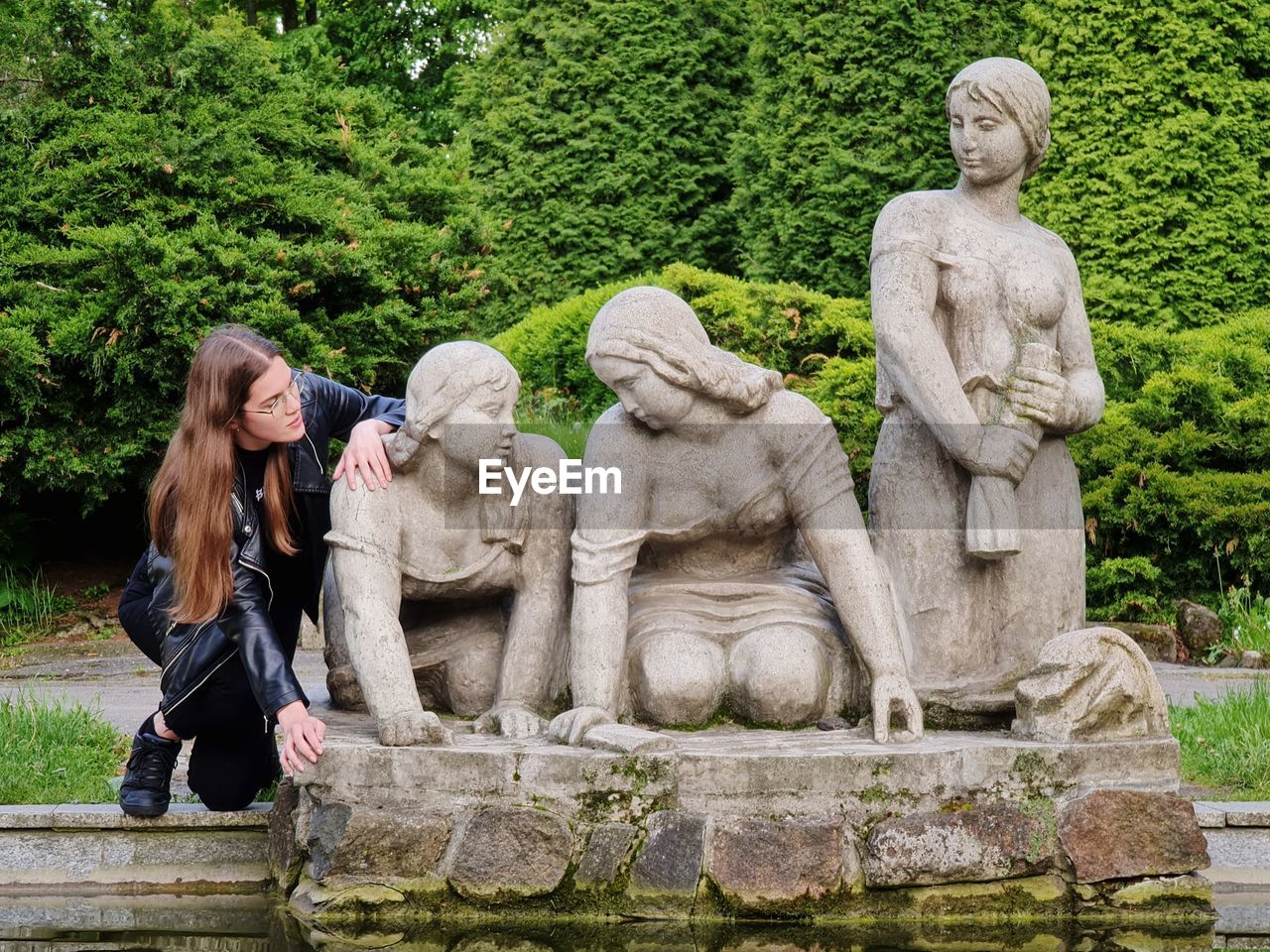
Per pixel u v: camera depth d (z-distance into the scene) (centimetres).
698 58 1468
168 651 352
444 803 333
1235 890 360
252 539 344
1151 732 356
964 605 379
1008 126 383
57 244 842
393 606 358
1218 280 1041
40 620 868
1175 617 773
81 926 324
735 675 364
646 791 328
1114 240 1056
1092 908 332
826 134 1277
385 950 300
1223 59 1059
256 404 336
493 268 1141
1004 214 394
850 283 1278
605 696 352
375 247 896
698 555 388
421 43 1955
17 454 847
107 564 966
